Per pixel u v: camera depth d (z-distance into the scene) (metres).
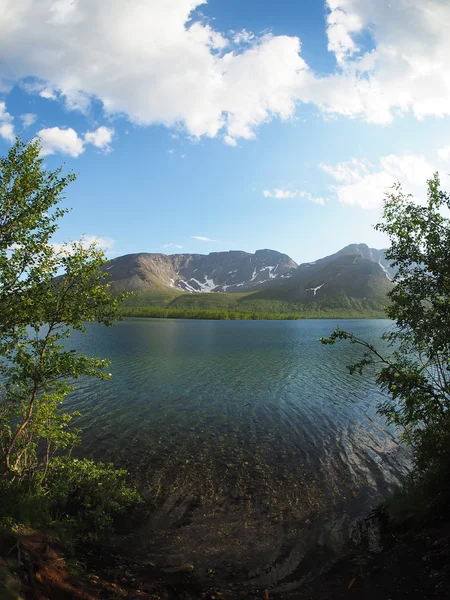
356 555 9.74
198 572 9.34
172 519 12.55
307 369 44.00
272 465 17.33
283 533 11.70
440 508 9.62
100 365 11.27
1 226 10.00
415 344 11.47
